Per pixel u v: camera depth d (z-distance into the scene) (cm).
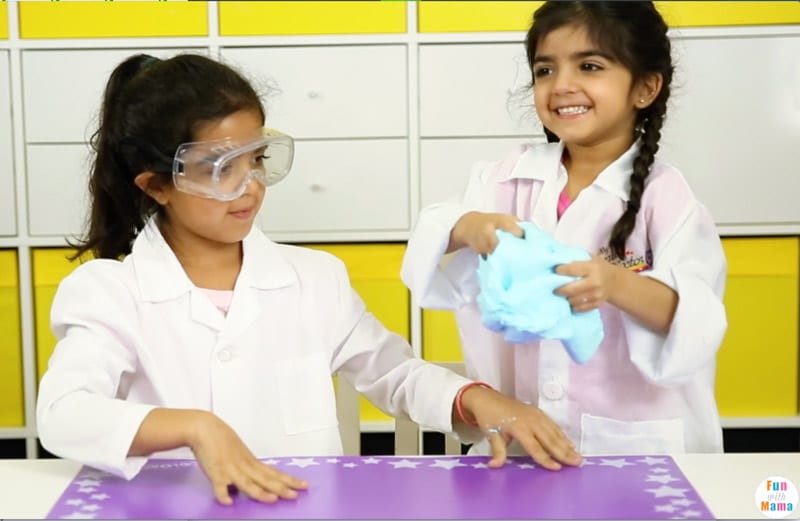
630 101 114
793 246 228
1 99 225
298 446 115
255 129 110
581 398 115
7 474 95
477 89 223
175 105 108
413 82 223
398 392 115
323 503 86
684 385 113
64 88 225
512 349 121
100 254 124
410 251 105
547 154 121
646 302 99
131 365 110
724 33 221
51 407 98
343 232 228
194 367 113
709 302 100
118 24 223
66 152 227
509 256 89
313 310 120
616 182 115
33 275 231
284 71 223
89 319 109
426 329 231
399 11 221
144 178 113
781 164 225
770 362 231
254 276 117
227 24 222
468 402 106
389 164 226
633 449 113
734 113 223
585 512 83
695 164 225
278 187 226
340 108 224
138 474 94
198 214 109
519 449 119
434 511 83
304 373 117
